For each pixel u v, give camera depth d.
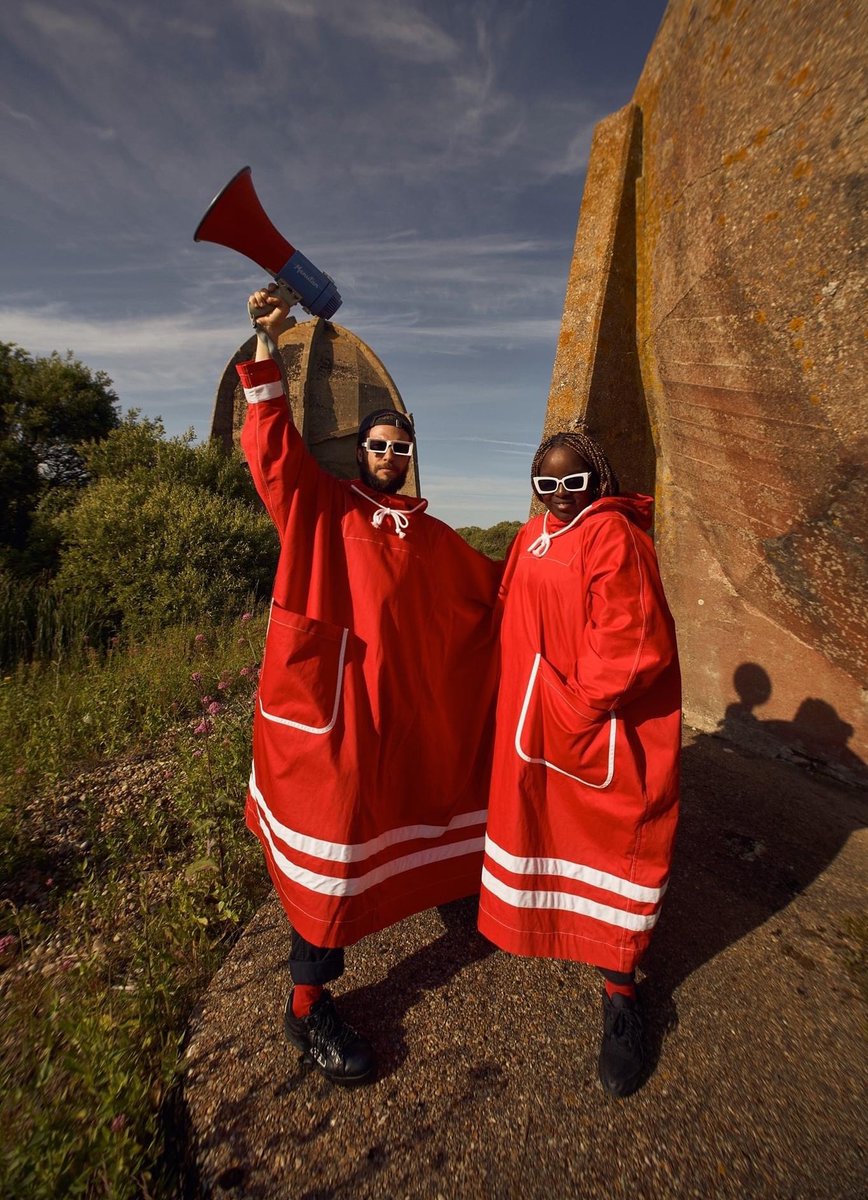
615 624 1.55
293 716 1.63
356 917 1.64
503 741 1.80
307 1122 1.52
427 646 1.85
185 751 3.57
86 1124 1.51
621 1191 1.36
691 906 2.26
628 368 3.40
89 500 9.05
